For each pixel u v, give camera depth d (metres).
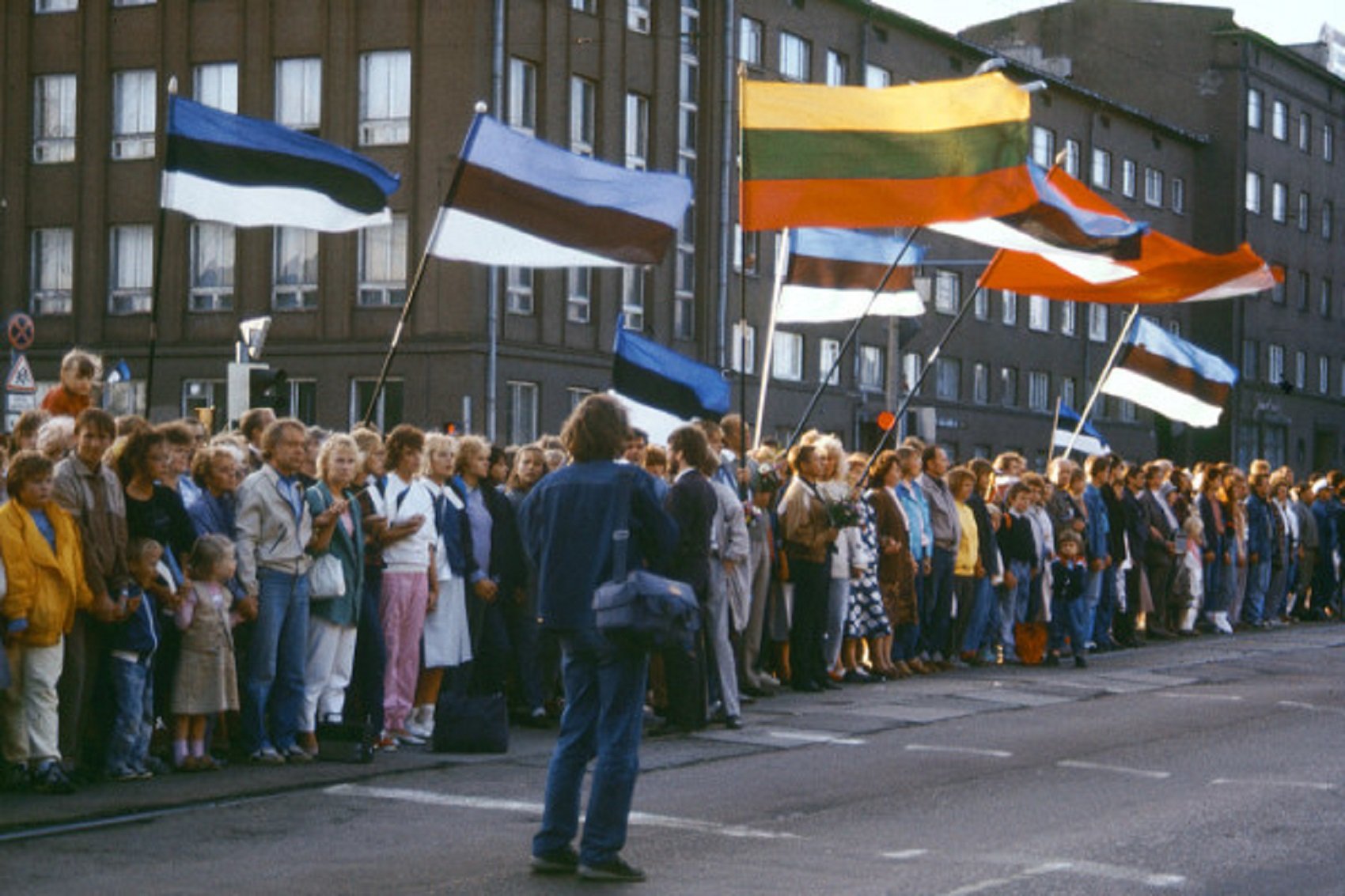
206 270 42.88
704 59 46.50
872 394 54.03
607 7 43.44
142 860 9.05
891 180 16.34
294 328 41.97
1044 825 10.11
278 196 14.06
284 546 12.25
